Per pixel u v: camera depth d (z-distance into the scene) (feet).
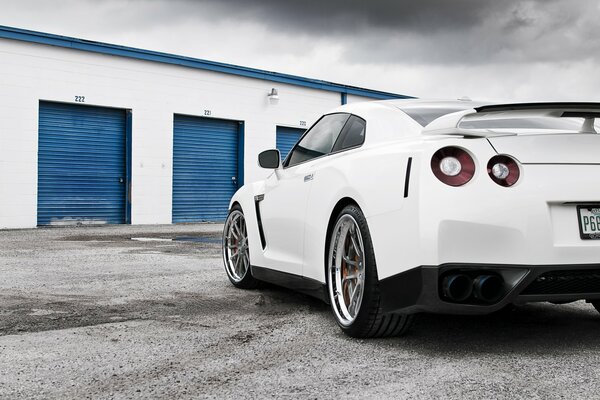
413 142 9.10
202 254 23.15
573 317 11.44
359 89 66.74
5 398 7.17
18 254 23.12
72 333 10.26
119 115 48.73
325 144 11.98
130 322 11.11
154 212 50.37
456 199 8.26
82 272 17.79
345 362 8.55
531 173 8.38
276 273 12.93
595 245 8.39
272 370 8.21
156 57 49.70
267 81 58.39
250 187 14.78
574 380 7.66
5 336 10.04
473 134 8.52
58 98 44.65
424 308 8.57
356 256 10.02
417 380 7.71
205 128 54.44
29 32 42.68
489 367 8.23
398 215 8.75
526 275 8.20
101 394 7.30
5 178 42.11
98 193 47.52
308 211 11.40
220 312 12.07
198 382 7.72
